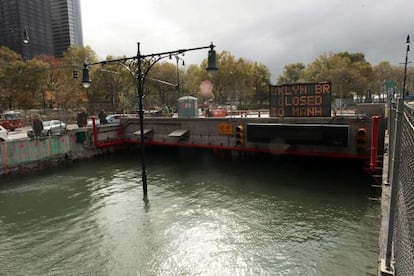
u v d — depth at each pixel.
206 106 53.66
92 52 55.09
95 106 50.44
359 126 15.05
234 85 71.31
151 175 17.98
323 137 15.57
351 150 15.39
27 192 15.01
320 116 16.56
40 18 40.53
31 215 12.01
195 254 8.70
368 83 61.28
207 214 11.58
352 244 8.90
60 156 20.81
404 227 3.81
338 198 12.95
